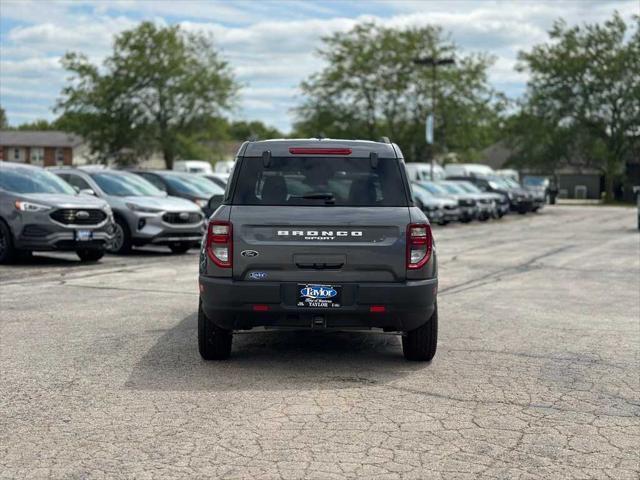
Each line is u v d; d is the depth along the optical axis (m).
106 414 5.35
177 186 20.91
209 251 6.52
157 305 10.02
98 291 11.33
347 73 66.94
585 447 4.75
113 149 69.31
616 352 7.48
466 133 65.44
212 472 4.28
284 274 6.46
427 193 32.22
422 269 6.53
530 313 9.77
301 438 4.87
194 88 68.19
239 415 5.34
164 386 6.10
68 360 6.95
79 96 68.00
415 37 64.88
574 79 70.88
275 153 6.74
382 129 67.62
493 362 7.03
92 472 4.29
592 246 21.02
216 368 6.71
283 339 8.07
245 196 6.62
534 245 21.36
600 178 85.81
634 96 68.88
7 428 5.05
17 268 14.28
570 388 6.13
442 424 5.18
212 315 6.53
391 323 6.54
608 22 70.62
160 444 4.74
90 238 14.98
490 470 4.34
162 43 68.00
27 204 14.59
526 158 73.81
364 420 5.25
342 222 6.46
